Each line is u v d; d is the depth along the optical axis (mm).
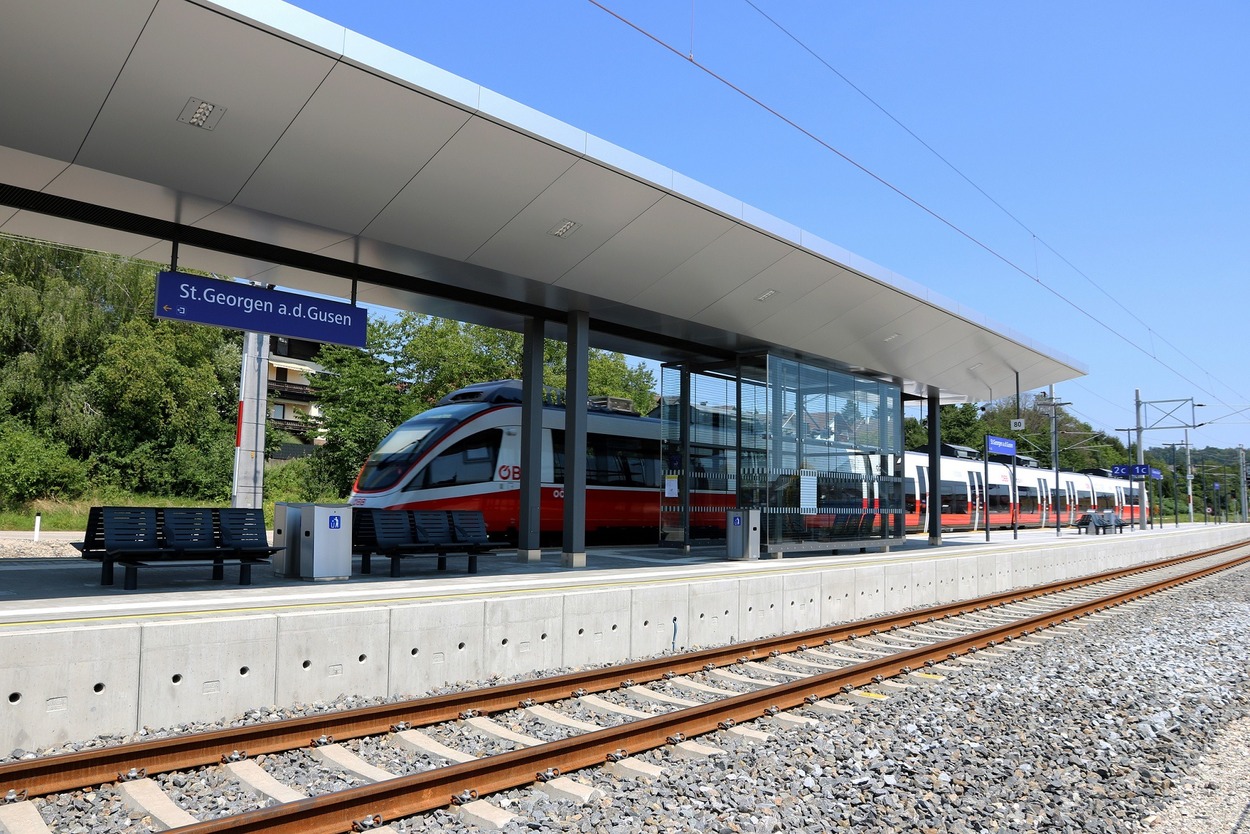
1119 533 46719
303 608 9414
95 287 37062
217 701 7652
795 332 19547
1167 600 19844
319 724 6871
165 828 5148
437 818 5375
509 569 15578
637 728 6906
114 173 10617
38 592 10695
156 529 12219
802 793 5941
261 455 17828
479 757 6484
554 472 21859
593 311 17219
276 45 9625
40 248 35969
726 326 18469
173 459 37219
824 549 21609
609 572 15055
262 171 11078
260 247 13359
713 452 22000
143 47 9164
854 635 13164
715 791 5867
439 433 20234
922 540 33594
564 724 7727
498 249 13820
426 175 11938
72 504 32938
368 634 8680
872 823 5445
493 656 9750
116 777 5820
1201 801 6137
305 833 4984
